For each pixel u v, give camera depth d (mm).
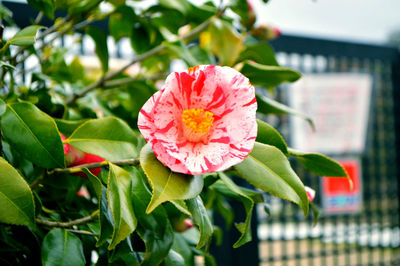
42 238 579
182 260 591
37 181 564
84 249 571
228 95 502
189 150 493
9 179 490
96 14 781
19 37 546
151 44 862
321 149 1203
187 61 710
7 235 575
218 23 753
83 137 549
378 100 1307
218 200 729
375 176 1281
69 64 938
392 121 1322
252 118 495
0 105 527
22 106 541
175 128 495
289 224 1178
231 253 1016
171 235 551
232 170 544
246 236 514
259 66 667
